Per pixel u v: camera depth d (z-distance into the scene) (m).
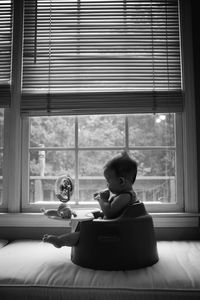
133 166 1.23
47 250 1.33
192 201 1.61
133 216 1.14
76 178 1.74
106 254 1.08
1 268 1.08
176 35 1.69
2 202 1.67
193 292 0.93
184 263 1.12
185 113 1.64
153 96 1.62
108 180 1.22
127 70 1.67
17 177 1.65
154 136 1.75
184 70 1.65
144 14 1.71
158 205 1.65
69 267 1.09
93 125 1.78
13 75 1.67
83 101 1.63
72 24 1.71
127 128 1.76
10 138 1.66
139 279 0.98
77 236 1.14
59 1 1.73
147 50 1.69
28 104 1.64
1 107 1.67
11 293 0.97
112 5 1.72
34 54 1.68
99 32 1.70
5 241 1.53
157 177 1.73
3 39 1.72
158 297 0.93
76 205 1.66
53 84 1.67
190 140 1.63
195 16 1.70
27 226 1.62
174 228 1.60
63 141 1.77
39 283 0.98
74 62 1.68
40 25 1.71
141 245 1.10
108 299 0.95
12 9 1.73
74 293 0.96
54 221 1.61
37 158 1.75
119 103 1.62
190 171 1.62
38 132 1.77
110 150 1.76
